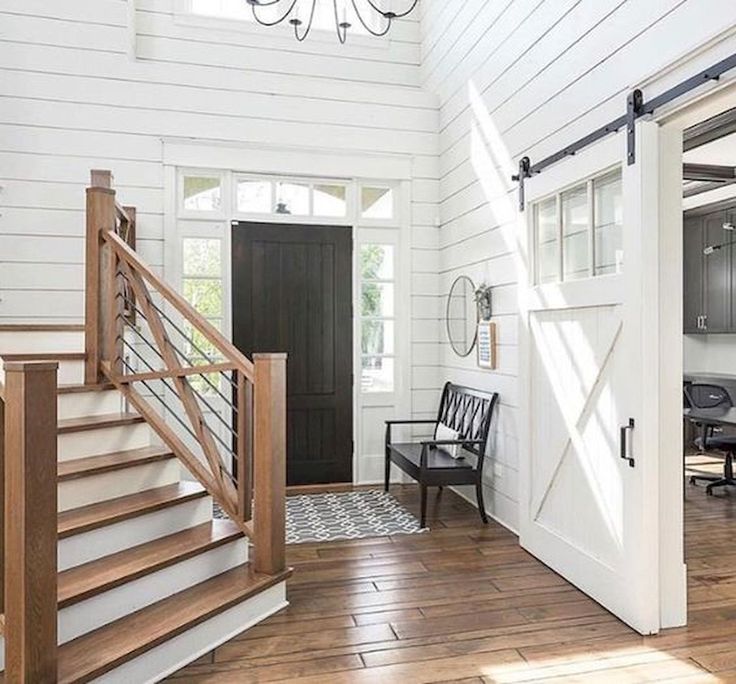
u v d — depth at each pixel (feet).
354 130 17.92
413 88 19.75
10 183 15.53
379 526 13.99
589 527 10.26
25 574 6.29
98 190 11.57
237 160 17.06
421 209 18.47
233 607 8.82
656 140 8.85
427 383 18.56
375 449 18.37
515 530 13.53
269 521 9.62
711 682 7.68
